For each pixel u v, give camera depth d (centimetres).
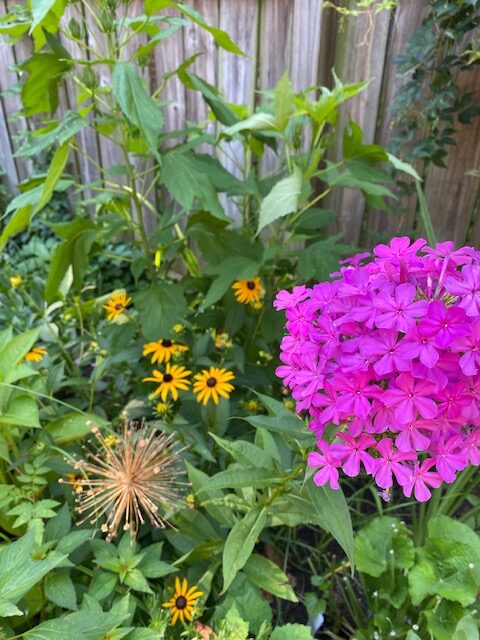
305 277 55
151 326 53
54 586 36
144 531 46
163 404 50
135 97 44
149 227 95
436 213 69
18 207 49
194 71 79
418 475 29
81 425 47
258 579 42
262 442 43
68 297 71
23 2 88
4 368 43
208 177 53
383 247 33
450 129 62
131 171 54
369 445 29
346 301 29
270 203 50
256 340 60
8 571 30
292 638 38
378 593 45
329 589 48
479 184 65
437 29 59
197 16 47
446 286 27
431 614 40
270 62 72
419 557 44
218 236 60
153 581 46
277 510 41
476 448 29
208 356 59
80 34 48
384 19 62
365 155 57
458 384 27
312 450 34
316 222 62
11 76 99
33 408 42
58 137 45
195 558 43
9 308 67
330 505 32
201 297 67
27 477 42
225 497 43
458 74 61
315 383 29
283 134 55
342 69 67
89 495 41
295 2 64
